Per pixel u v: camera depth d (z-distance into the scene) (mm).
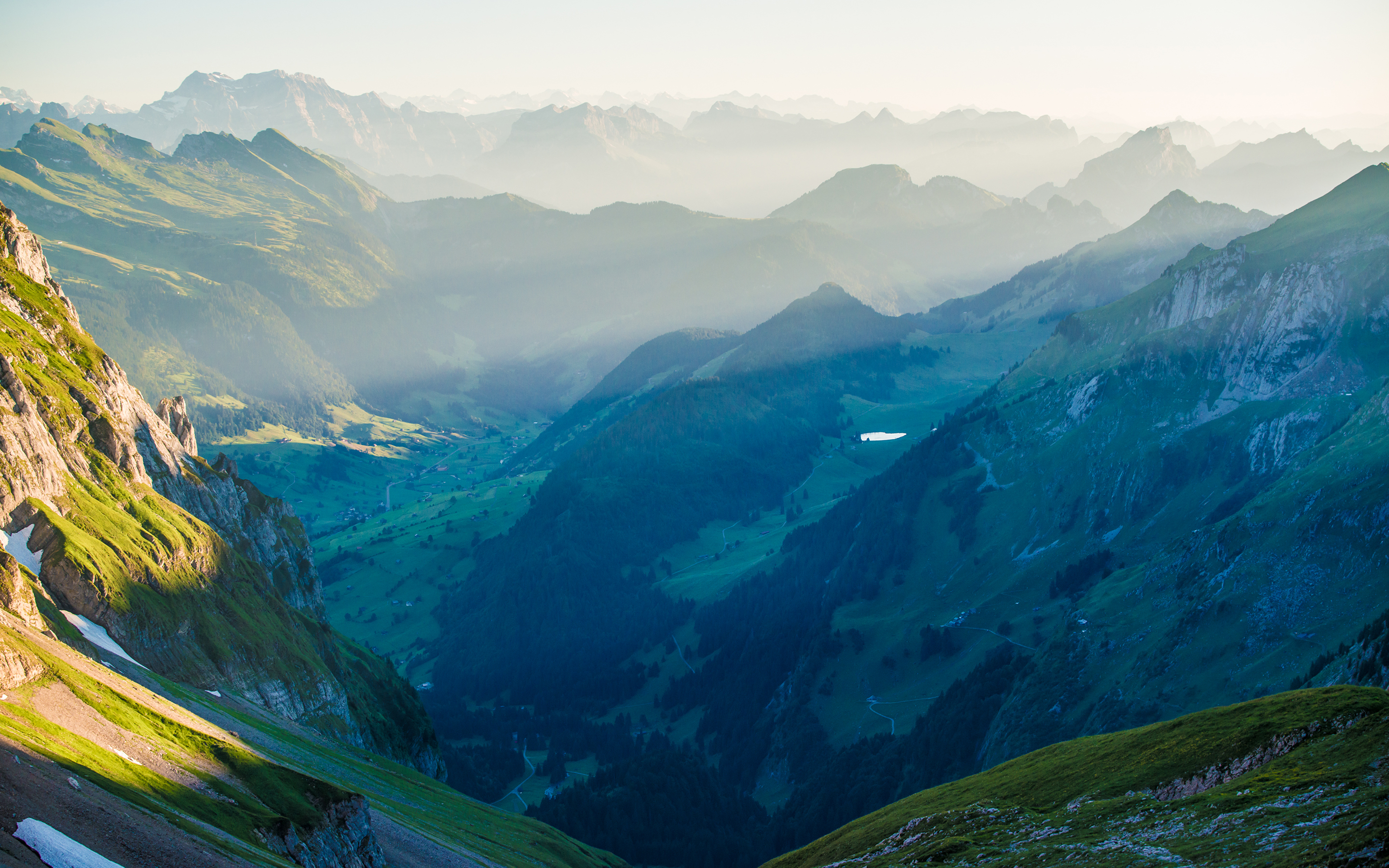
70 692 89688
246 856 78062
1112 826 91438
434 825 136125
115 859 64062
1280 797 81250
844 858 120188
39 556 128750
